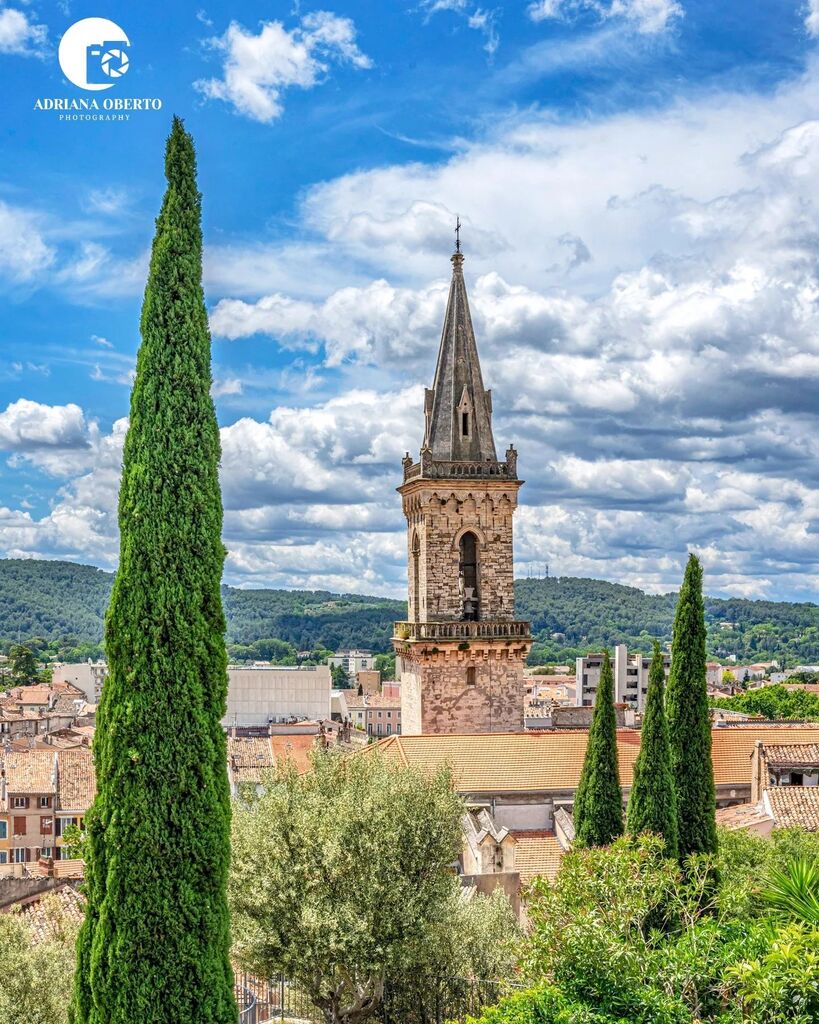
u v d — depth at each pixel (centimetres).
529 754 7550
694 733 4922
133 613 3102
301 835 4272
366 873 4266
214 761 3139
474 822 6656
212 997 3052
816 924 3409
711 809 4912
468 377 8762
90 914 3080
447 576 8469
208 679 3161
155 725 3069
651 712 4797
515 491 8562
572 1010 3272
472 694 8406
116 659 3125
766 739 8494
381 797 4503
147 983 2988
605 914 3609
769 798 6912
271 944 4131
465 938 4603
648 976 3438
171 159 3297
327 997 4284
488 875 5944
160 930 3014
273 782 4828
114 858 3028
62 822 11438
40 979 3928
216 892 3109
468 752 7519
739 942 3522
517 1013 3372
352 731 19262
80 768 11944
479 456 8675
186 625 3117
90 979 3028
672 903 3869
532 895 4109
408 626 8650
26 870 8700
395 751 7444
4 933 4116
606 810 5688
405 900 4272
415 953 4228
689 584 4991
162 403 3172
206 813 3098
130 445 3192
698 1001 3425
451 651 8319
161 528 3123
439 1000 4412
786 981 3034
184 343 3212
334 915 4072
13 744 15075
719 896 3984
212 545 3198
